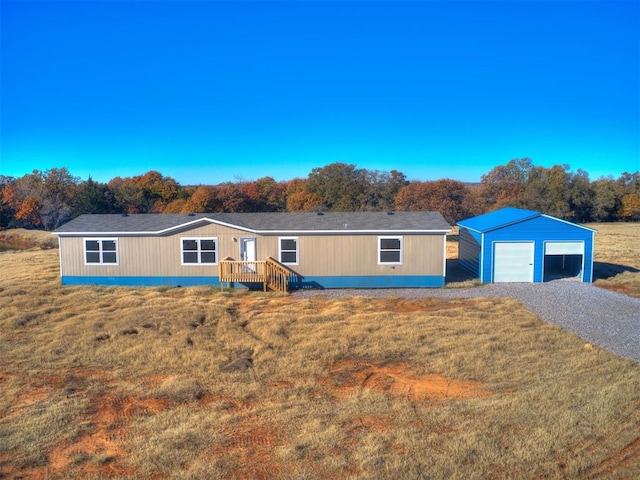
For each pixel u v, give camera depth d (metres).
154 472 7.24
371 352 12.85
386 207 58.28
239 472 7.15
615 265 29.50
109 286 22.75
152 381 11.11
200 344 13.63
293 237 22.86
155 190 66.44
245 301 19.91
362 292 21.80
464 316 16.55
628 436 7.93
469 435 8.05
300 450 7.73
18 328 15.48
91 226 23.81
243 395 10.16
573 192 65.50
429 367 11.75
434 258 22.88
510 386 10.44
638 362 11.76
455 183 56.62
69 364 12.27
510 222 23.41
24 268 28.77
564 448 7.62
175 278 23.20
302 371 11.59
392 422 8.78
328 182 63.41
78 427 8.75
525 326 15.20
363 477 6.91
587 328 15.01
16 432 8.55
